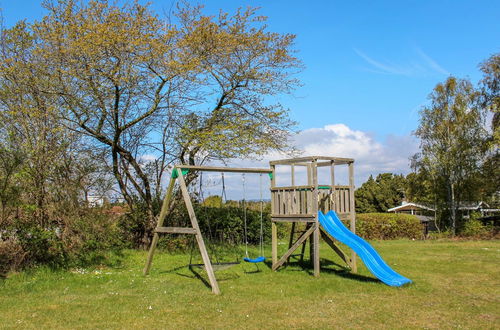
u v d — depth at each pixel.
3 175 9.14
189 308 7.11
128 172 13.97
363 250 9.67
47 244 10.13
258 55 14.47
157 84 13.34
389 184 50.41
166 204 9.95
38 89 11.64
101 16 12.43
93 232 11.77
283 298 7.84
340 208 10.64
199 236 8.80
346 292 8.31
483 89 26.19
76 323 6.26
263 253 14.19
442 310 6.94
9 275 9.28
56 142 11.08
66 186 10.97
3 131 9.84
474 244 17.64
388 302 7.49
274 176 10.88
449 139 26.75
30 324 6.19
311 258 11.77
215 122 14.38
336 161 10.55
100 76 12.20
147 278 9.70
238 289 8.58
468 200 26.58
